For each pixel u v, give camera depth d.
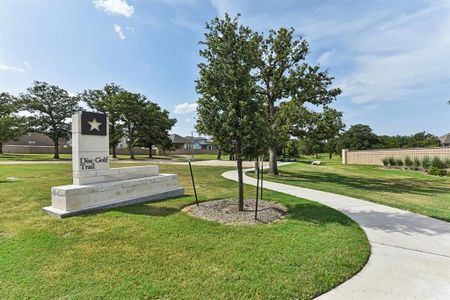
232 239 4.66
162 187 8.64
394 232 5.16
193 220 5.80
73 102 34.88
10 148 45.56
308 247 4.31
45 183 10.84
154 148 57.84
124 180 7.96
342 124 16.06
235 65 6.54
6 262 3.71
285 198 8.46
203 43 6.89
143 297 2.94
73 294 2.99
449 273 3.49
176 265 3.69
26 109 32.72
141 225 5.40
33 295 2.97
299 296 2.97
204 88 6.59
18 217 5.91
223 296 2.97
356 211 6.92
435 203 8.47
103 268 3.59
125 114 36.72
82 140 7.27
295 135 15.62
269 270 3.55
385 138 60.28
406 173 22.14
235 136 6.33
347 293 3.02
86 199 6.56
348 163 36.78
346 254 4.05
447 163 22.78
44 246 4.27
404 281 3.28
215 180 13.05
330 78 16.23
